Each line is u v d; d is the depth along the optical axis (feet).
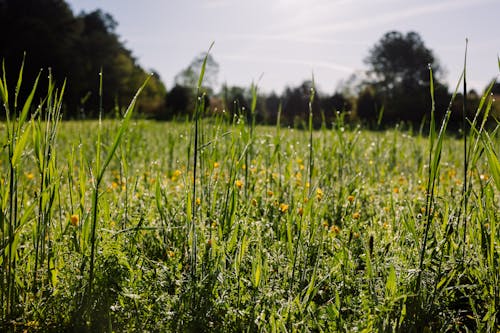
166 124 45.27
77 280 7.45
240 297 7.36
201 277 7.70
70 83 148.97
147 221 10.01
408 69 183.01
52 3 164.14
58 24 161.89
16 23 149.48
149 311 7.13
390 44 185.57
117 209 10.62
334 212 12.26
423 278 7.45
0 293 7.36
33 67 144.97
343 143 15.52
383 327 6.55
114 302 7.36
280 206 11.09
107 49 177.58
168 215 10.68
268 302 7.15
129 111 6.78
